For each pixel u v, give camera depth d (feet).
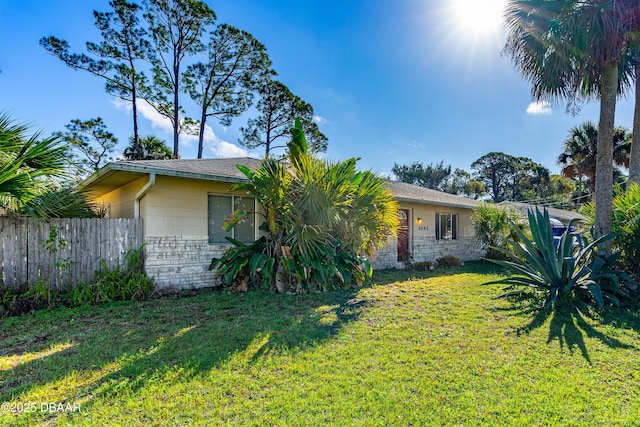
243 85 78.02
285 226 22.40
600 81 23.40
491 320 16.20
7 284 19.06
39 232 20.20
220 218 26.94
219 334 14.28
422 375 10.62
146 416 8.52
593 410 8.80
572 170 69.56
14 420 8.36
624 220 21.56
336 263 23.89
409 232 39.55
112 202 31.01
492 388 9.86
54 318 16.76
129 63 68.80
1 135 15.48
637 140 29.19
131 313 17.66
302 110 83.82
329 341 13.42
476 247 48.16
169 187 24.29
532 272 20.40
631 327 15.07
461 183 155.22
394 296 21.56
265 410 8.75
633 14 18.31
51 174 17.15
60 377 10.52
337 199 22.56
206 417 8.47
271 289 22.80
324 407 8.87
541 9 20.13
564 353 12.35
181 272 24.49
